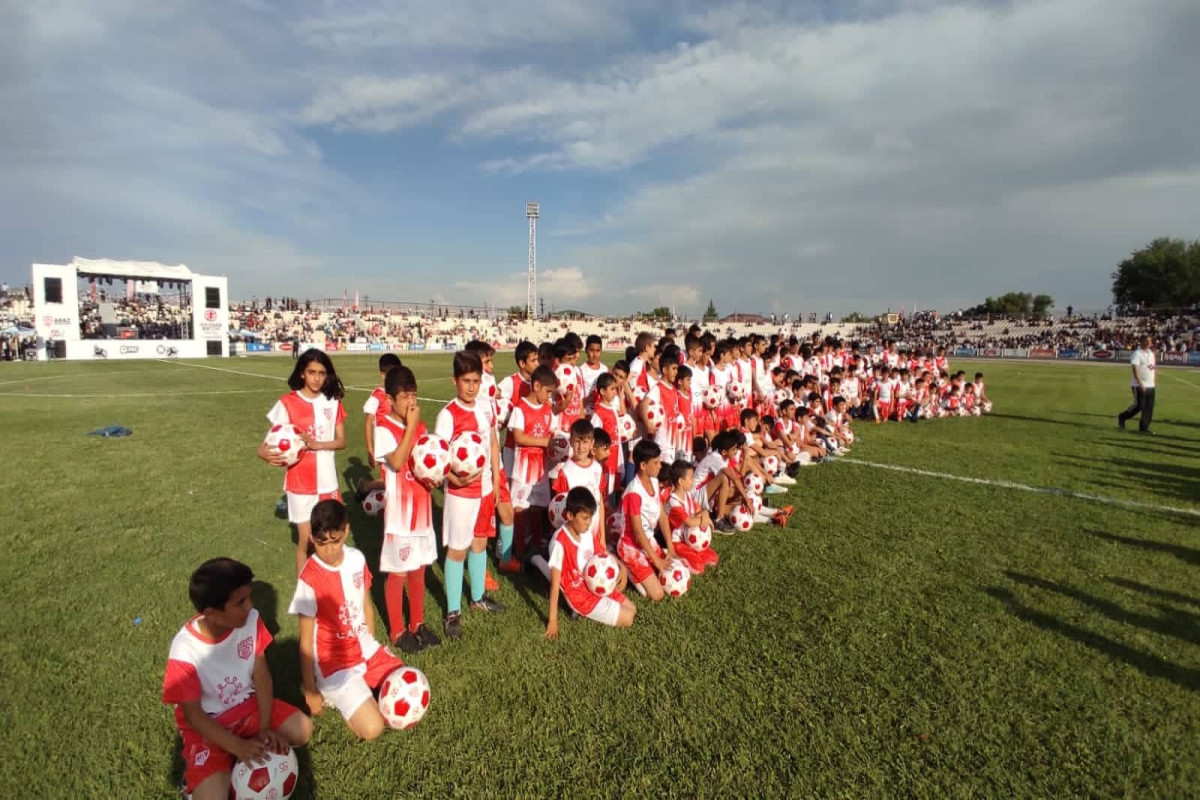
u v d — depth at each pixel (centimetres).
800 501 716
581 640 399
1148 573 509
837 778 280
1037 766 290
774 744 302
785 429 855
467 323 6300
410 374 386
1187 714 330
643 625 420
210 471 829
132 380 2100
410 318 6016
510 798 267
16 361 2978
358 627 323
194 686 248
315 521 299
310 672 311
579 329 6719
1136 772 287
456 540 401
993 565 524
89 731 305
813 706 332
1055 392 2145
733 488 618
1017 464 929
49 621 409
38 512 635
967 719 322
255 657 271
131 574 486
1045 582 490
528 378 590
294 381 452
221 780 254
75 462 866
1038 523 637
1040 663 375
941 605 449
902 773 284
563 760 289
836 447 998
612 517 496
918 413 1416
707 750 297
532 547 545
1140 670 370
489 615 435
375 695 323
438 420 409
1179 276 6412
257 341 4272
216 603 243
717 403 796
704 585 483
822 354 1402
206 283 3550
